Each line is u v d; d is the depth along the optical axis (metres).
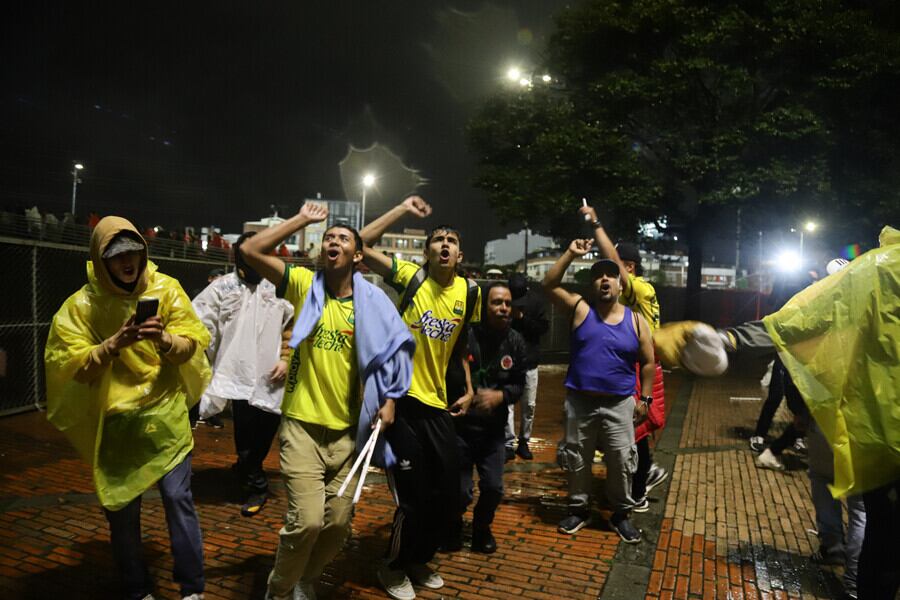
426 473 3.46
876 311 2.62
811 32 14.93
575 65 18.23
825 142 15.39
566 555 3.98
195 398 3.35
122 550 3.03
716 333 2.77
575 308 4.26
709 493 5.25
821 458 3.81
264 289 4.59
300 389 3.05
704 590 3.55
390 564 3.41
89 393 3.05
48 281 7.71
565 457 4.31
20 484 4.87
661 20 16.02
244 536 4.08
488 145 18.88
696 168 15.87
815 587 3.61
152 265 3.26
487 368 3.94
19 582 3.40
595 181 16.70
